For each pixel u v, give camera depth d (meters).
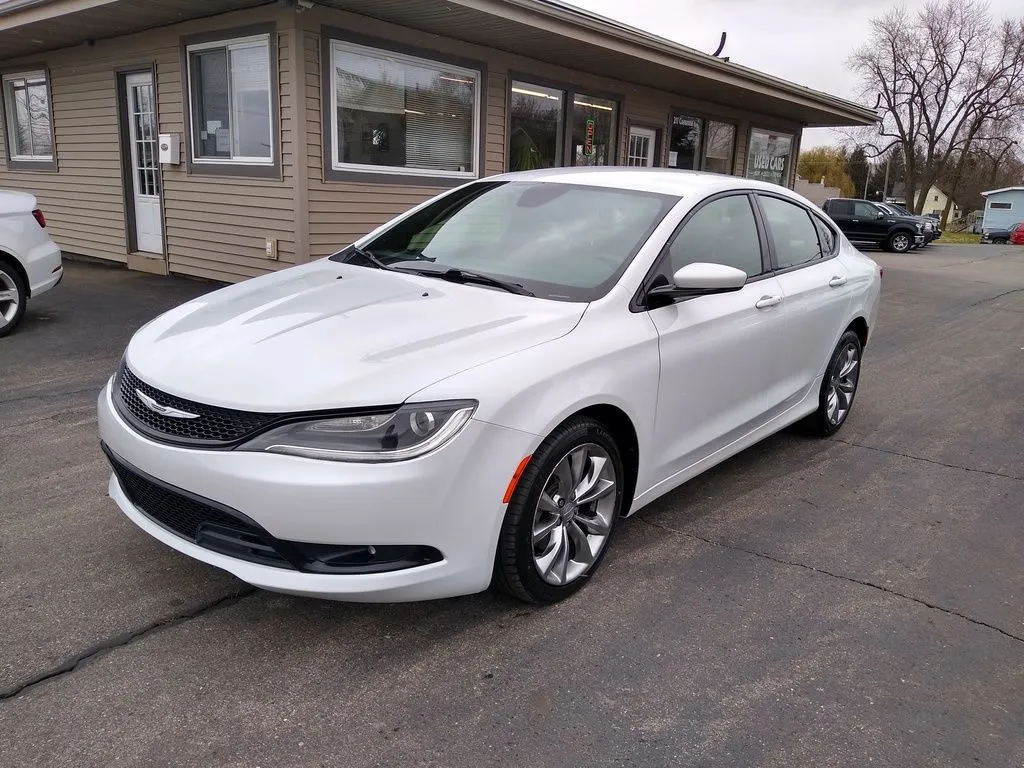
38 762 2.21
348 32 8.47
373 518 2.47
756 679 2.72
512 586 2.92
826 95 15.39
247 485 2.46
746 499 4.27
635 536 3.76
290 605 3.02
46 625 2.83
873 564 3.59
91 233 11.52
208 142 9.46
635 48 10.52
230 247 9.41
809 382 4.80
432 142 9.73
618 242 3.53
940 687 2.72
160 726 2.37
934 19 54.72
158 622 2.88
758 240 4.26
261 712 2.45
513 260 3.59
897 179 72.75
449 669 2.70
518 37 9.48
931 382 7.13
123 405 2.91
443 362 2.67
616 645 2.87
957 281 16.25
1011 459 5.06
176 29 9.31
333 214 8.80
